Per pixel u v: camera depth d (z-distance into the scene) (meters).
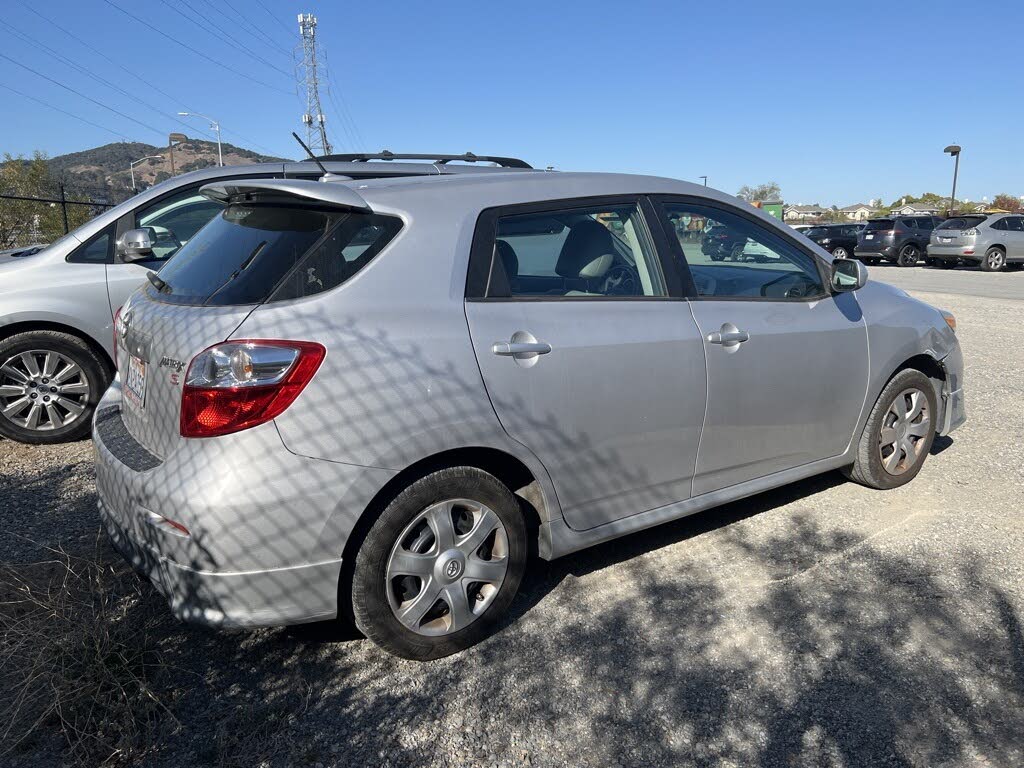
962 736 2.56
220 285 2.81
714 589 3.48
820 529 4.06
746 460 3.77
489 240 3.08
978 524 4.09
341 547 2.67
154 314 2.92
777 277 3.97
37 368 5.21
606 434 3.22
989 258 23.14
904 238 25.48
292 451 2.56
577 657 3.00
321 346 2.61
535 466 3.06
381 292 2.80
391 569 2.80
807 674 2.88
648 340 3.31
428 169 5.98
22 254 6.67
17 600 3.10
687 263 3.60
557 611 3.32
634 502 3.42
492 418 2.90
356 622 2.83
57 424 5.28
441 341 2.82
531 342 3.01
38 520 4.02
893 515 4.21
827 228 29.14
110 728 2.57
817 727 2.61
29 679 2.60
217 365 2.55
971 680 2.83
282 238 2.86
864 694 2.77
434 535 2.88
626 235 3.48
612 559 3.78
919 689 2.79
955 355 4.78
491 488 2.97
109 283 5.30
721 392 3.56
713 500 3.69
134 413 3.01
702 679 2.87
